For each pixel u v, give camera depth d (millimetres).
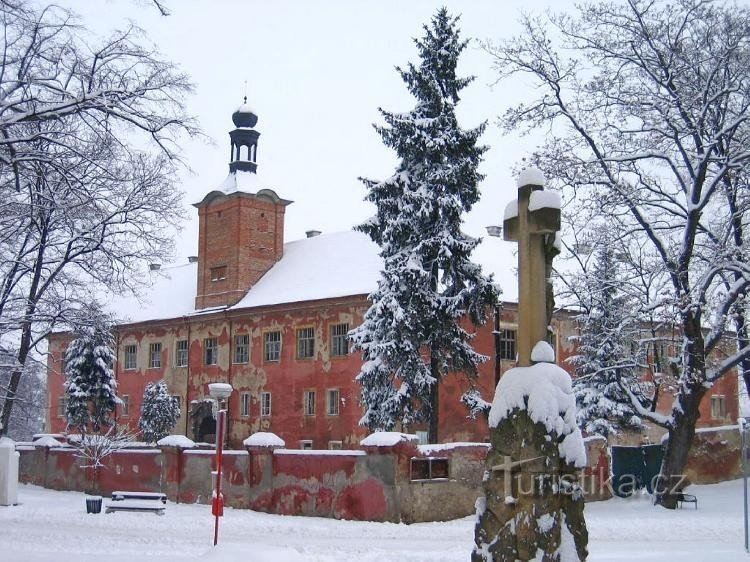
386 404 31172
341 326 45156
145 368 57375
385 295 30328
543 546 9852
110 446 34344
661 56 28062
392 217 31562
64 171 17797
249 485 27578
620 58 29062
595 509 27203
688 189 28359
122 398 58531
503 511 10359
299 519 24750
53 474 37594
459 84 31734
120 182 23891
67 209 20125
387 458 24172
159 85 17438
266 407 48781
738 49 27844
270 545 18656
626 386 29906
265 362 48969
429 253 30406
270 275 53125
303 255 53188
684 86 28281
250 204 53562
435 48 31641
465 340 31266
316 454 25844
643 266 29422
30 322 29797
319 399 45500
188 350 54312
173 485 30734
